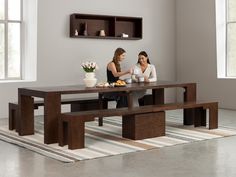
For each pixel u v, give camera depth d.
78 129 5.18
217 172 4.19
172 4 10.24
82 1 8.77
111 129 6.62
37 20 8.20
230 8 9.47
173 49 10.28
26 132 6.10
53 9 8.40
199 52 9.85
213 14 9.50
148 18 9.83
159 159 4.72
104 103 7.38
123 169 4.30
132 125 5.78
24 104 6.05
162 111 6.04
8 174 4.11
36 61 8.23
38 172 4.18
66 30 8.59
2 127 6.80
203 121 6.93
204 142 5.67
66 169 4.29
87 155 4.88
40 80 8.30
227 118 7.91
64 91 5.58
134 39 9.52
